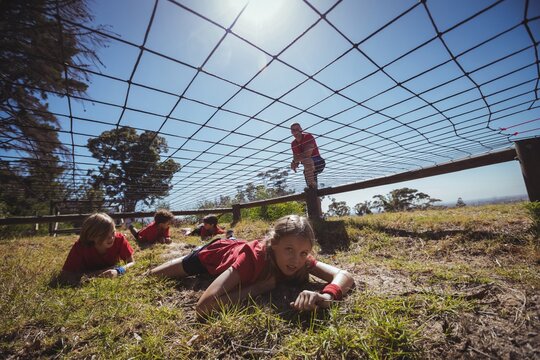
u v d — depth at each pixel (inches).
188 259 84.5
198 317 55.9
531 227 103.6
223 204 396.5
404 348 39.9
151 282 80.9
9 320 55.4
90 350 45.6
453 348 39.1
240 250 69.7
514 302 49.4
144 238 178.7
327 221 177.8
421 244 116.1
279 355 41.6
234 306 56.4
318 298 52.6
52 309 61.2
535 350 36.3
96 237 98.7
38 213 420.5
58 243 180.4
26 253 141.8
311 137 214.5
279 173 248.4
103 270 98.5
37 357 45.3
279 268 67.6
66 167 156.9
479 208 162.7
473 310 48.4
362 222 161.5
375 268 86.1
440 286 63.1
